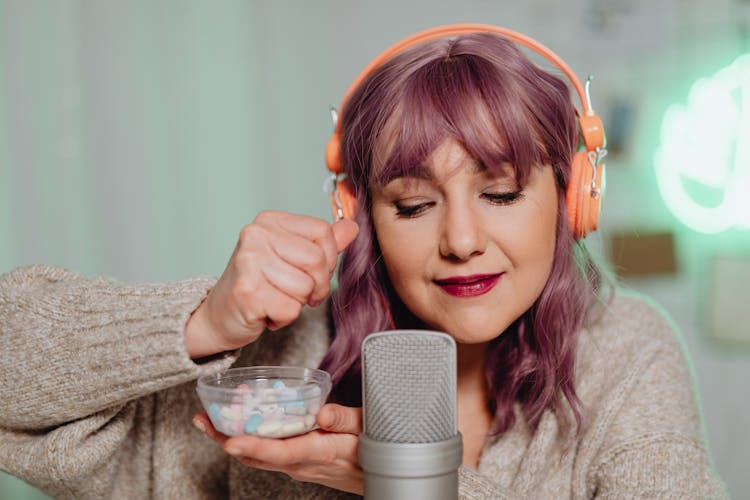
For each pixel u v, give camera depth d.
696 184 1.97
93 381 0.67
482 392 0.90
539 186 0.74
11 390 0.70
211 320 0.64
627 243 2.01
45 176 2.02
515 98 0.70
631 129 1.99
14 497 1.75
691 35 1.94
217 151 2.10
